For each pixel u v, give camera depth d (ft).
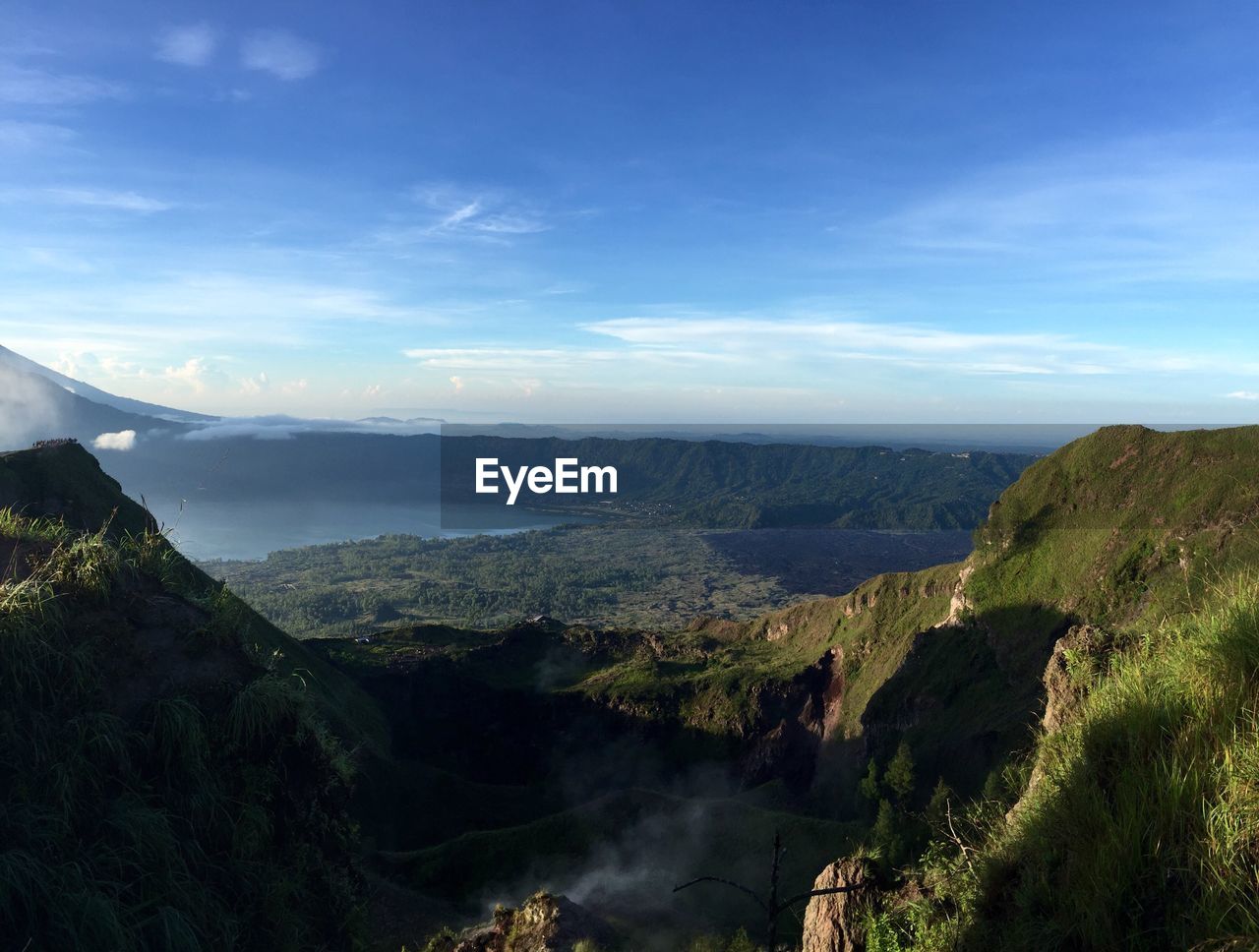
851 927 23.54
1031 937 14.53
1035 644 245.24
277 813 24.91
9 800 19.58
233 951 21.16
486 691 415.44
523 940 64.49
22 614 21.99
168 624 25.54
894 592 370.32
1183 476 246.88
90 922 18.37
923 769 219.82
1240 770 13.56
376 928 142.61
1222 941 11.84
